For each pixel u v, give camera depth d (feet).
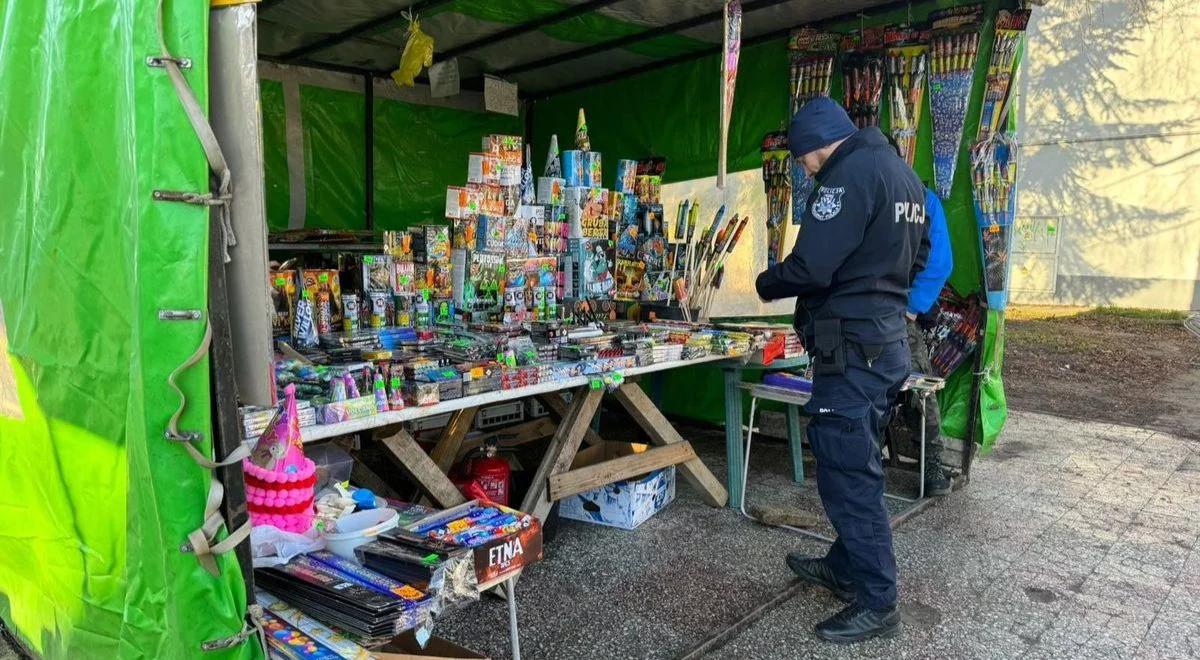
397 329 10.43
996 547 11.51
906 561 10.96
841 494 8.55
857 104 14.12
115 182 5.19
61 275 5.72
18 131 6.24
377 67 17.89
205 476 4.95
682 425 18.43
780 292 8.84
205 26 4.72
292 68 16.94
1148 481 14.90
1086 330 34.30
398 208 19.03
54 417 6.08
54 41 5.64
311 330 9.42
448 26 14.66
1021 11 12.45
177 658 4.99
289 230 16.63
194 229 4.77
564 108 19.81
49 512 6.38
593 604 9.48
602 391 10.70
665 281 14.58
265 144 16.67
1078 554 11.28
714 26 14.42
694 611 9.32
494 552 6.57
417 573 6.01
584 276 12.98
